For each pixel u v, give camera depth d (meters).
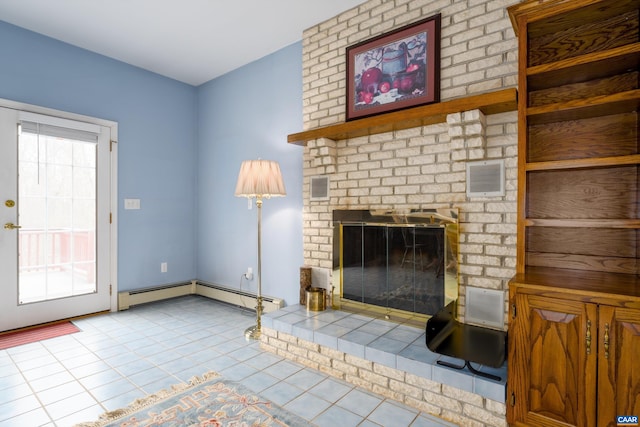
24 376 2.13
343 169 2.77
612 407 1.33
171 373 2.18
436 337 1.88
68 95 3.22
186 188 4.14
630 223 1.44
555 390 1.44
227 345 2.64
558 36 1.84
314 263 2.96
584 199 1.76
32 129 2.98
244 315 3.40
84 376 2.13
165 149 3.95
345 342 2.11
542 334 1.47
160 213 3.91
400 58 2.44
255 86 3.55
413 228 2.37
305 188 3.05
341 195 2.78
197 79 4.05
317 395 1.94
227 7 2.66
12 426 1.64
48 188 3.11
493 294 2.06
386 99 2.50
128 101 3.64
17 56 2.93
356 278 2.66
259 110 3.50
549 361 1.46
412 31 2.38
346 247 2.72
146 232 3.79
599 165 1.51
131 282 3.67
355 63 2.67
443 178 2.25
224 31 3.01
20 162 2.95
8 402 1.84
